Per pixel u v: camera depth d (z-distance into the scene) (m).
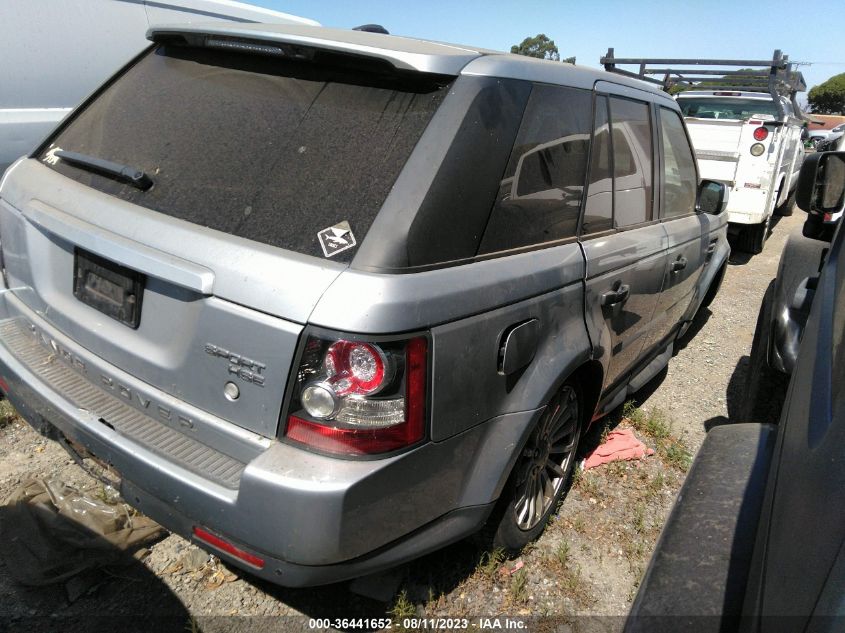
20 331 2.54
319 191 1.92
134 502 2.06
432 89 2.04
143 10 5.07
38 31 4.38
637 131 3.16
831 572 0.94
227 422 1.89
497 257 2.12
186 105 2.34
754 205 7.70
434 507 2.03
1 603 2.29
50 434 2.41
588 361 2.68
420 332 1.79
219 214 1.97
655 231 3.30
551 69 2.49
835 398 1.29
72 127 2.63
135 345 2.07
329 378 1.71
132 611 2.31
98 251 2.02
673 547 1.51
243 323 1.78
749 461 1.75
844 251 1.86
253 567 1.86
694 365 4.89
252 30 2.23
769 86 9.66
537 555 2.72
